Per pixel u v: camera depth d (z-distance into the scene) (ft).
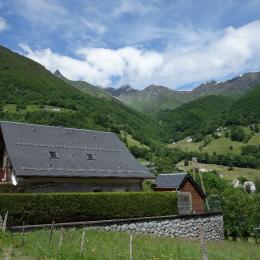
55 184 109.70
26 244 70.59
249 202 187.52
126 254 67.00
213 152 515.91
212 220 130.93
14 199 90.58
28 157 109.50
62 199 98.22
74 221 99.71
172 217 114.73
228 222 180.55
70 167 113.70
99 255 64.18
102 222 96.78
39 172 105.40
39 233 81.15
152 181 151.02
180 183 133.69
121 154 133.90
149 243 83.61
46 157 113.29
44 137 122.01
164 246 80.48
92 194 104.01
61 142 123.75
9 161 113.80
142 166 132.98
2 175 110.42
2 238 74.08
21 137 116.67
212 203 148.05
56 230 86.12
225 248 97.71
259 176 418.72
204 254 51.44
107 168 121.70
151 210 115.03
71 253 63.62
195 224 122.62
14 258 60.13
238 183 364.99
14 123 121.39
